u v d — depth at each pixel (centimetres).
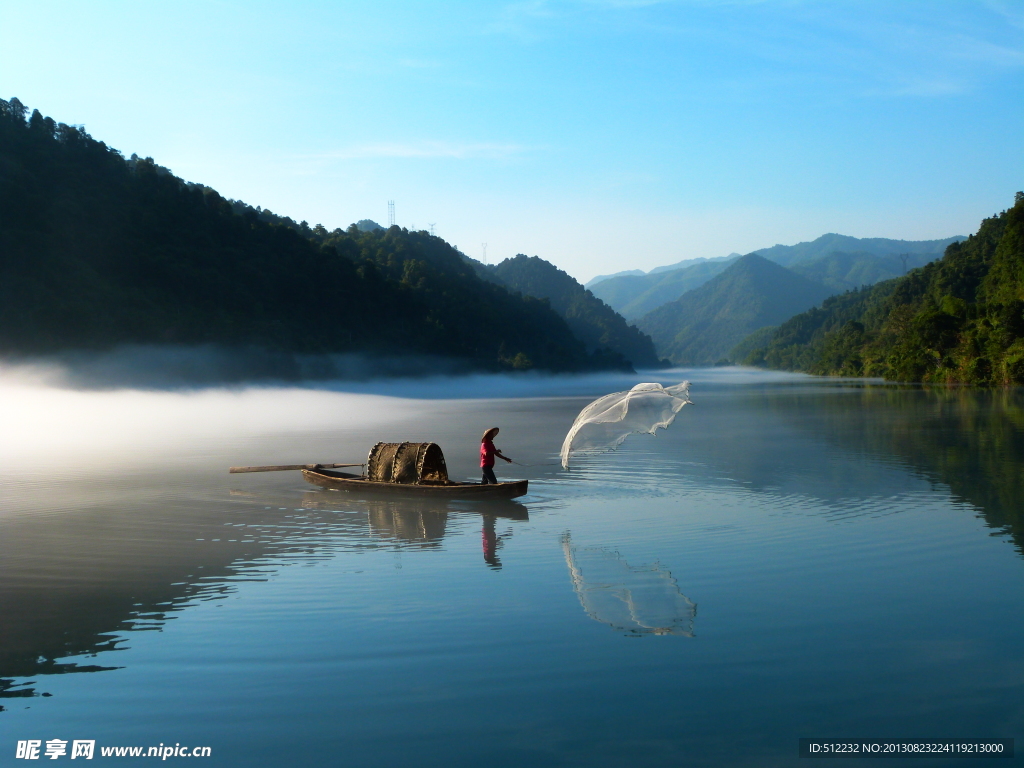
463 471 2378
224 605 1025
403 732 691
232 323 11800
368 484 1939
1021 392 7188
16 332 8681
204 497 1911
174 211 13812
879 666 812
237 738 686
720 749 658
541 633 912
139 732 697
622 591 1068
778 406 5881
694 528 1466
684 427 3906
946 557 1223
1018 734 677
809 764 634
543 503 1769
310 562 1249
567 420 5078
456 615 977
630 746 664
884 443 2953
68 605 1030
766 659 834
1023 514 1548
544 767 632
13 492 2000
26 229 10319
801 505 1684
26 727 709
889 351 13825
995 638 883
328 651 865
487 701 745
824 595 1040
